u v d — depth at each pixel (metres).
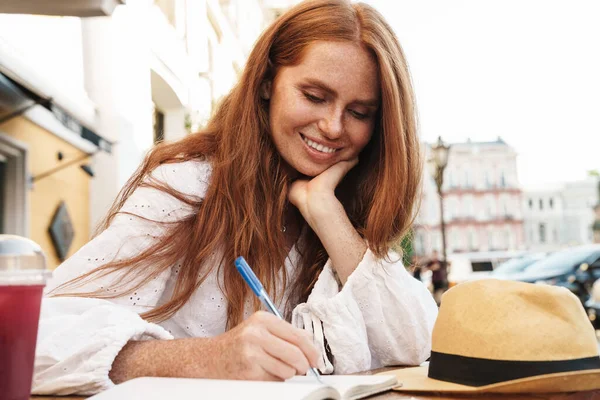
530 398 1.26
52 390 1.24
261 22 21.53
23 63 6.21
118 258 1.62
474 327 1.34
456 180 66.38
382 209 1.89
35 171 7.07
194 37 11.91
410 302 1.86
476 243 65.81
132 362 1.25
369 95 1.89
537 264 12.77
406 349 1.87
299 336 1.18
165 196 1.73
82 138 7.37
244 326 1.19
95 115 8.23
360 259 1.86
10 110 6.22
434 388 1.29
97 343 1.25
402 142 1.91
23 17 6.67
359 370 1.75
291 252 1.97
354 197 2.06
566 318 1.32
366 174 2.04
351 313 1.77
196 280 1.76
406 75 1.97
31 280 0.87
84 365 1.24
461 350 1.34
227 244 1.81
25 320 0.87
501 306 1.33
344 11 1.87
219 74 14.43
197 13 12.22
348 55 1.84
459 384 1.33
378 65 1.89
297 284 1.97
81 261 1.59
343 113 1.89
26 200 6.82
